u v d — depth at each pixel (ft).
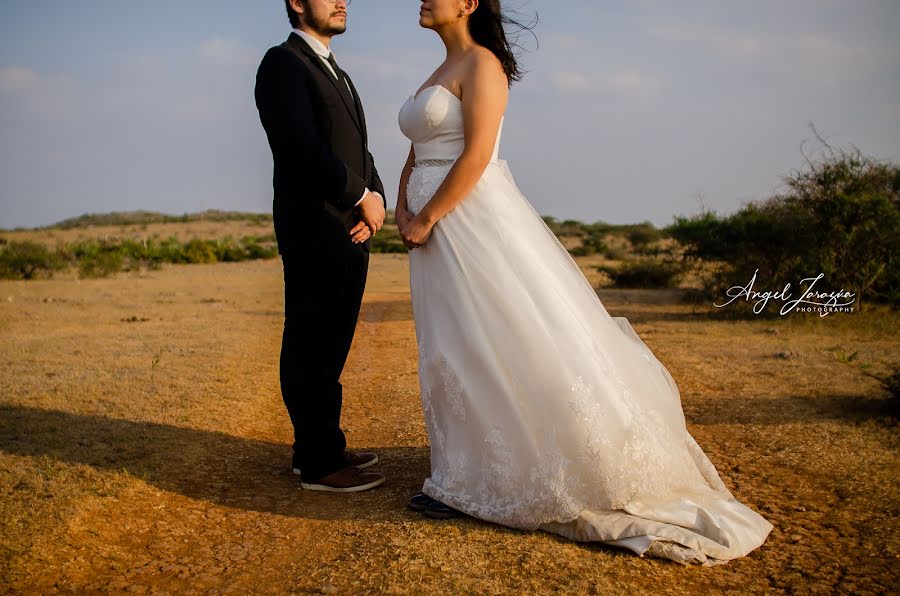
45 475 11.68
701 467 11.21
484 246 10.59
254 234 247.91
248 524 10.77
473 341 10.43
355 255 12.21
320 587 8.63
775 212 40.32
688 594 8.43
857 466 12.69
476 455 10.46
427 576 8.73
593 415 9.98
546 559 9.18
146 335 29.22
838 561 9.25
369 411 18.08
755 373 21.22
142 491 11.56
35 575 8.78
